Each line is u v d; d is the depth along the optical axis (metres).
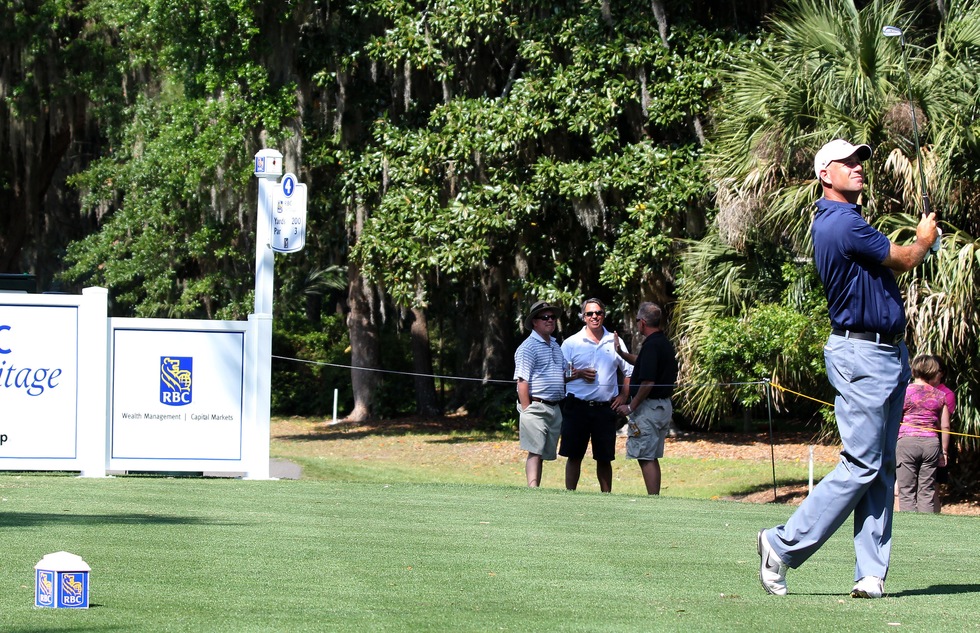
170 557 15.61
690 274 52.25
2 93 87.94
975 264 38.47
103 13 82.19
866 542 14.06
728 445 63.16
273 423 91.06
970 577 15.75
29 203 93.62
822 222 14.30
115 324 31.52
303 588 13.40
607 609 12.42
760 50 49.22
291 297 89.94
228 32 69.38
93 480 28.61
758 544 14.02
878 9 41.53
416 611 11.98
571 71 61.75
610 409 34.22
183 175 71.88
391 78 72.88
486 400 84.75
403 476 52.00
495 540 18.62
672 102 58.69
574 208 61.97
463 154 64.06
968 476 43.41
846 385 14.12
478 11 64.81
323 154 71.44
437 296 79.56
